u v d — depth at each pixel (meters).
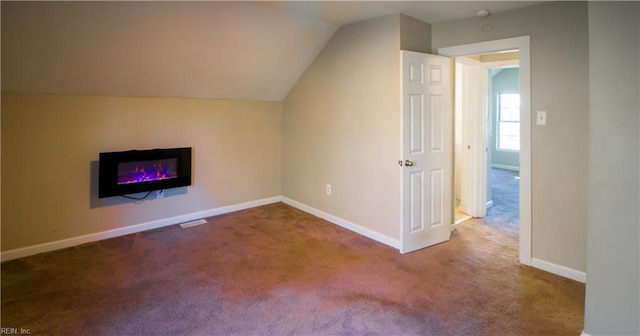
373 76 3.48
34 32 2.68
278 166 5.11
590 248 1.92
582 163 2.67
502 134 8.66
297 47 3.94
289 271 2.91
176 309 2.34
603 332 1.92
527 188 2.96
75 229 3.51
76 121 3.44
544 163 2.86
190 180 4.19
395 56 3.24
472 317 2.25
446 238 3.63
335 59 3.94
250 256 3.21
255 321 2.21
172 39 3.22
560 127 2.75
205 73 3.82
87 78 3.29
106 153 3.56
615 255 1.85
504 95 8.57
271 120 4.95
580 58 2.63
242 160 4.71
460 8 2.98
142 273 2.87
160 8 2.88
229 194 4.63
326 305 2.39
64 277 2.79
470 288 2.62
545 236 2.90
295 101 4.70
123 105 3.70
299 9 3.17
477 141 4.47
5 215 3.13
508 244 3.55
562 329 2.12
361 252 3.31
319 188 4.39
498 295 2.52
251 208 4.82
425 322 2.19
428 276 2.83
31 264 3.04
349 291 2.58
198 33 3.25
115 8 2.75
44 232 3.34
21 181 3.20
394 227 3.42
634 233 1.79
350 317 2.25
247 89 4.42
